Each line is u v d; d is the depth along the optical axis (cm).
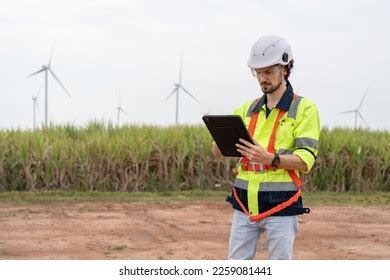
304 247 1188
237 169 601
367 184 2244
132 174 2117
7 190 2072
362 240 1275
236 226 595
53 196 1916
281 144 571
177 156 2147
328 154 2225
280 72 571
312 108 571
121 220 1467
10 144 2098
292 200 572
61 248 1138
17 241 1197
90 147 2102
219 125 562
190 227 1384
